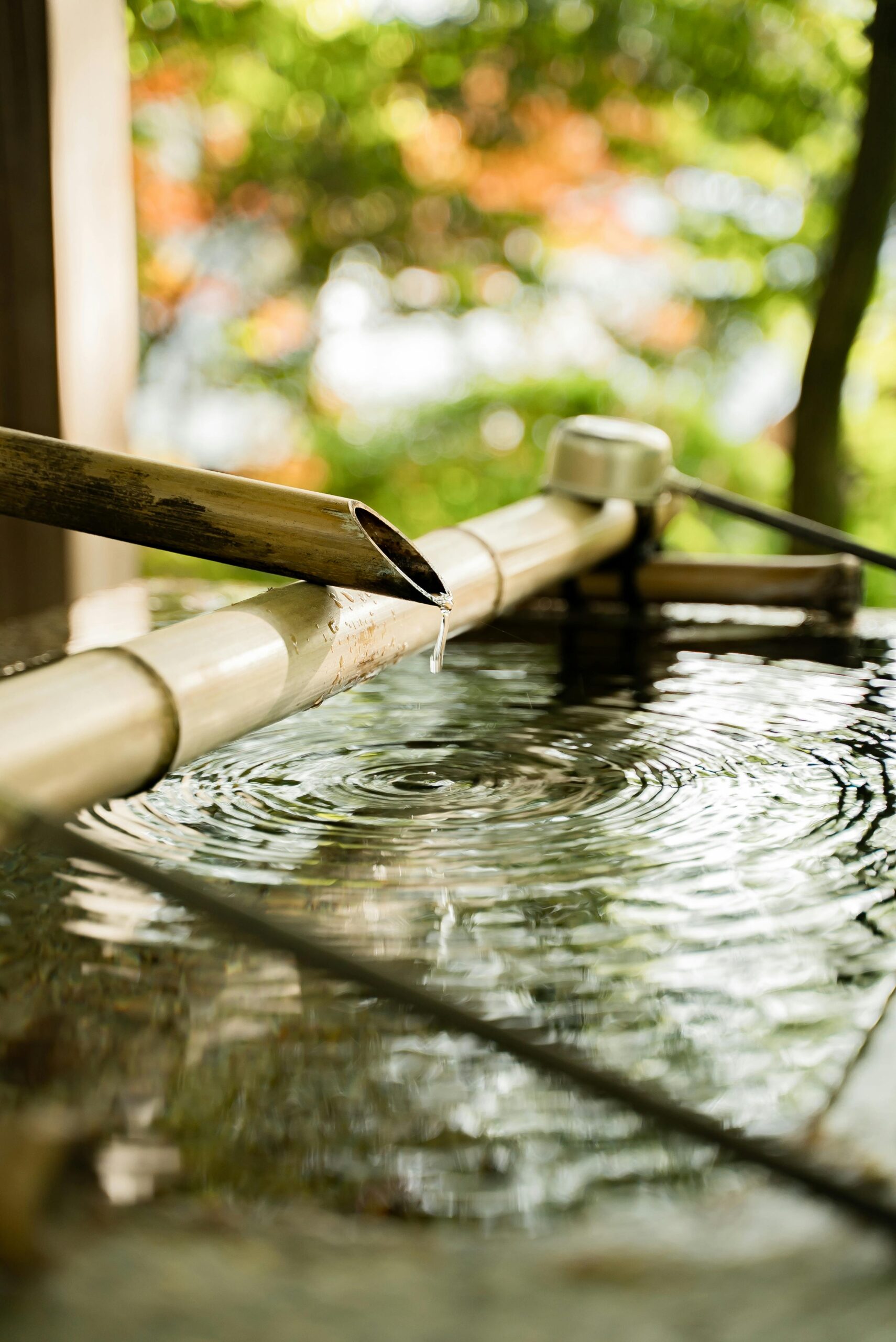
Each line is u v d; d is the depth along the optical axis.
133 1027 1.08
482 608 1.62
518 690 1.64
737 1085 0.99
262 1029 1.08
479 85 4.40
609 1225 0.81
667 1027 1.10
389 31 4.44
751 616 1.95
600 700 1.61
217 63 4.40
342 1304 0.73
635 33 4.29
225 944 1.21
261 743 1.50
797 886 1.27
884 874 1.28
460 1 4.44
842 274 3.12
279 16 4.36
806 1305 0.73
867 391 4.54
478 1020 0.89
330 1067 1.02
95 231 2.53
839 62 4.13
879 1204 0.77
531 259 4.79
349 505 1.39
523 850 1.31
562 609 1.97
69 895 1.25
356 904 1.25
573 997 1.16
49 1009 1.12
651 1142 0.91
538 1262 0.77
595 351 4.91
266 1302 0.73
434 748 1.48
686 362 4.93
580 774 1.43
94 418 2.55
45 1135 0.81
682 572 1.96
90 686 1.26
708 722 1.55
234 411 4.91
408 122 4.54
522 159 4.41
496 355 4.98
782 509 4.62
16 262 2.38
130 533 1.42
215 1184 0.85
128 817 1.35
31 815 1.01
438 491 4.83
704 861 1.30
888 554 1.82
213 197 4.57
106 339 2.58
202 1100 0.96
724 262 4.75
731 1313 0.72
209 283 4.69
